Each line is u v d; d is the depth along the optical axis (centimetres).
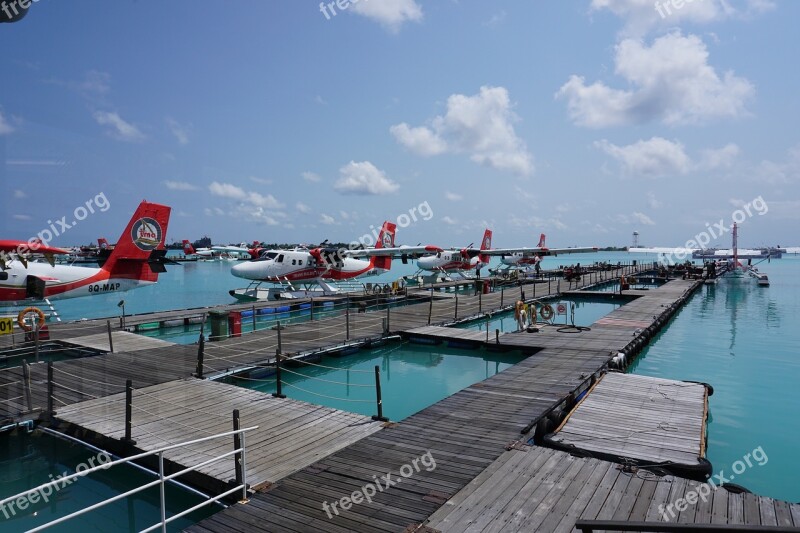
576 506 623
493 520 593
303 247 3600
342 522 598
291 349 1630
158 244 2488
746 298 3800
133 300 3534
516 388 1184
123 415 989
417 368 1672
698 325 2548
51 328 1998
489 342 1805
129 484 848
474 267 5453
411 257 4212
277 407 1044
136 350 1606
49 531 711
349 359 1784
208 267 8831
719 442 1034
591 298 3594
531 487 675
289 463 775
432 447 821
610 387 1170
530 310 2153
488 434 878
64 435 944
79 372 1317
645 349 1961
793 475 888
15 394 1116
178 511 764
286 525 595
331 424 945
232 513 626
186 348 1634
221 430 914
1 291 1972
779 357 1817
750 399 1313
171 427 927
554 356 1537
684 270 6203
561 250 5353
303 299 2952
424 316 2400
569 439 852
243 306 2694
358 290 3938
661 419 948
